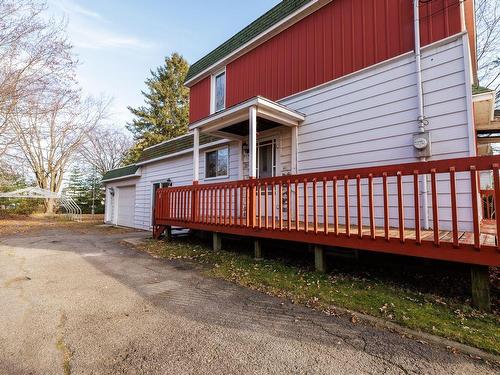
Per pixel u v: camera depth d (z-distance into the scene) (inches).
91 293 149.8
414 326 102.2
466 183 167.8
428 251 126.9
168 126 1074.1
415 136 185.0
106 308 128.6
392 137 199.9
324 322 110.7
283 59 282.7
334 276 165.2
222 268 194.4
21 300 139.8
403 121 194.9
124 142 1211.9
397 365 81.7
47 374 80.0
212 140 362.3
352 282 153.3
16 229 522.9
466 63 169.3
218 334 102.8
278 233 191.2
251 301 135.1
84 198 1127.0
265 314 119.7
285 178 188.5
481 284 115.8
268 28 287.3
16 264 222.5
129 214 575.5
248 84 320.2
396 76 200.4
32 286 163.0
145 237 379.9
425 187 180.5
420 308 116.7
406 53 195.5
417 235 130.0
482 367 79.4
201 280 171.5
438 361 82.9
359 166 217.0
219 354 89.5
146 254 261.1
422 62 187.5
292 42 275.4
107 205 683.4
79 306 131.3
